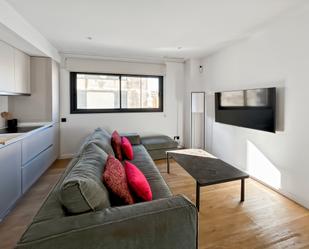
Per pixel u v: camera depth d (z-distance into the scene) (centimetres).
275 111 247
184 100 471
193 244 108
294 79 225
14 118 321
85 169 132
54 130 359
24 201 234
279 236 172
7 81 253
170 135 468
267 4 202
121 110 434
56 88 366
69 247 84
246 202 229
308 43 208
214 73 389
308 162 213
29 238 83
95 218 95
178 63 460
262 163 278
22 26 230
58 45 337
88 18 235
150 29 269
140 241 96
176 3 200
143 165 244
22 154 233
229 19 238
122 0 195
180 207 108
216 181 200
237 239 168
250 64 294
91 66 396
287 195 239
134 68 426
